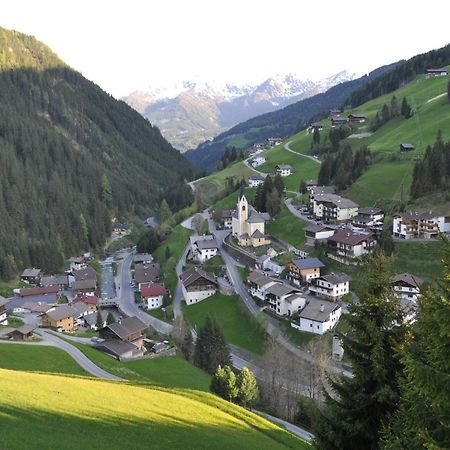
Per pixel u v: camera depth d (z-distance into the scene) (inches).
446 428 927.0
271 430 2247.8
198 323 5349.4
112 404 1977.1
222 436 1908.2
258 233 6707.7
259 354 4478.3
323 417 1370.6
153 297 6171.3
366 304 1365.7
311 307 4601.4
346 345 1386.6
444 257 1056.8
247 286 5812.0
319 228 5954.7
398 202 6333.7
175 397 2325.3
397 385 1291.8
